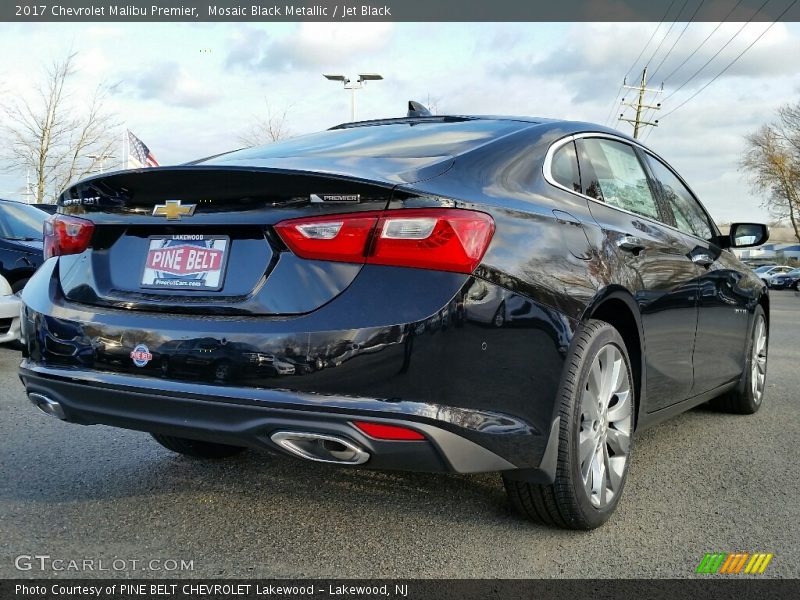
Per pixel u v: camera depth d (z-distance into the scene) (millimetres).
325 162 2498
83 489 3086
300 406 2107
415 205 2129
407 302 2086
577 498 2533
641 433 4199
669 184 3959
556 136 2979
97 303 2502
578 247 2584
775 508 2971
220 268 2334
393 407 2068
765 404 5129
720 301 3926
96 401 2424
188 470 3352
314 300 2150
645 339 3035
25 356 2670
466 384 2139
